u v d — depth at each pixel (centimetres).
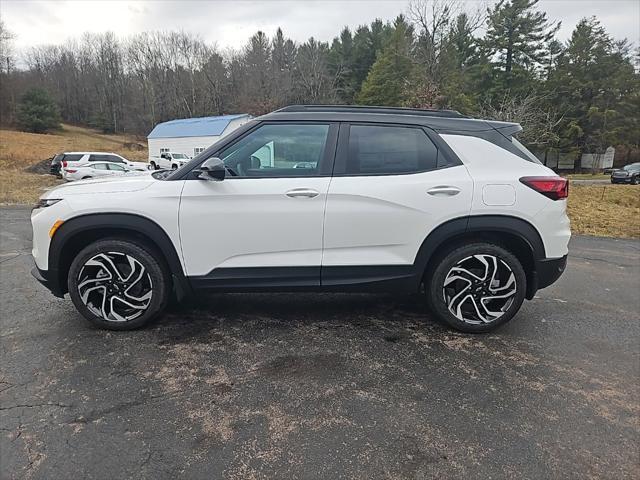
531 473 188
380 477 184
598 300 421
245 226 303
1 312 361
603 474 188
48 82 7606
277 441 206
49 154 3628
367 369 274
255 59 5853
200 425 216
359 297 408
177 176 308
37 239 307
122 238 313
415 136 316
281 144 312
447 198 304
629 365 288
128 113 7238
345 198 304
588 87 3894
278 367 275
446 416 227
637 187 1944
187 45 6500
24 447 197
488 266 319
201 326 335
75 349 294
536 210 308
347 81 5462
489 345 313
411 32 3522
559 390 255
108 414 224
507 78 3731
